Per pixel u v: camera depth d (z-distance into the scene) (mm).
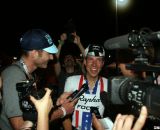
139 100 1061
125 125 944
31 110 1745
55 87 5211
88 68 3135
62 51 5301
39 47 2336
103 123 1820
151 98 1004
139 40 1179
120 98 1228
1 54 6301
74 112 3119
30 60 2371
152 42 1104
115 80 1255
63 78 5098
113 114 2701
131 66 1180
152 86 1034
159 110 982
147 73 1225
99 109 3111
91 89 3143
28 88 1708
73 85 3188
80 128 3086
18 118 2164
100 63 3141
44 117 1283
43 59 2391
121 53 1923
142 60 1153
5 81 2230
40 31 2410
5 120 2354
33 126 1766
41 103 1300
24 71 2361
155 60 1103
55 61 5184
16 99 2174
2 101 2291
